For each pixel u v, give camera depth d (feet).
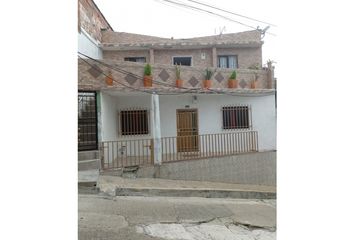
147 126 32.68
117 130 32.30
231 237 13.91
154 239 12.57
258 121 35.47
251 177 32.60
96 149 27.04
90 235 12.21
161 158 27.71
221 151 33.53
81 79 26.73
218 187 26.23
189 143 34.37
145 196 20.44
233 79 33.50
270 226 15.81
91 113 27.37
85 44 31.91
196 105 34.60
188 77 31.78
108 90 26.81
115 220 14.33
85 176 21.88
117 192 20.10
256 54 40.50
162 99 33.91
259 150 35.17
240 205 20.15
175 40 41.01
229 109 34.99
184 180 28.07
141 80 29.30
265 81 36.14
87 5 32.81
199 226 14.94
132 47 38.37
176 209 17.47
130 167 26.30
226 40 40.78
